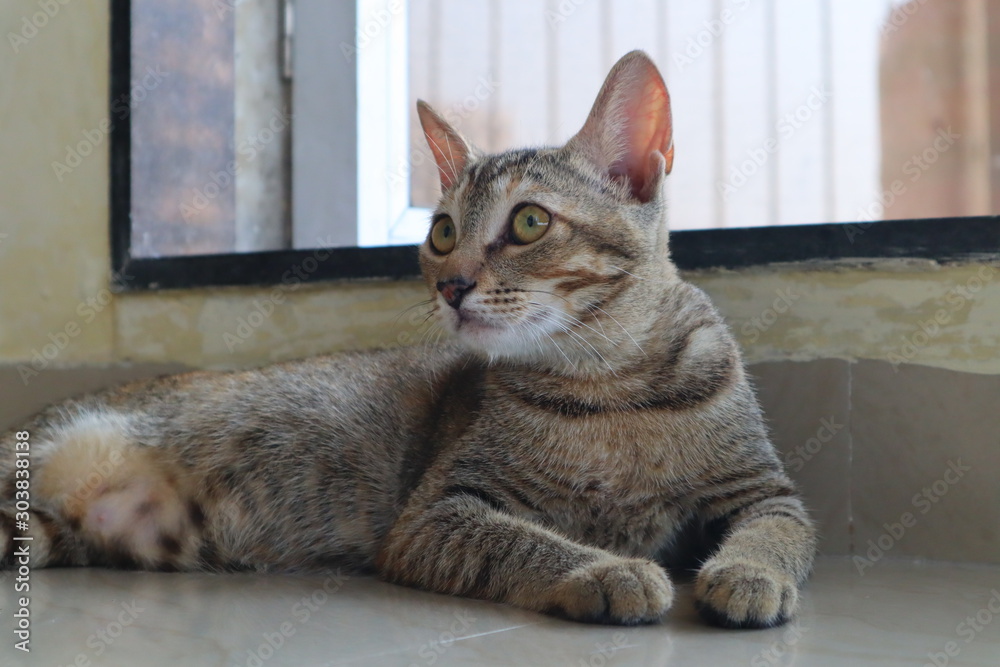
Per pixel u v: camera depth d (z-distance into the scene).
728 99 1.07
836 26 1.06
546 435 0.74
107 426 0.81
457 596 0.70
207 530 0.81
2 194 1.06
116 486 0.80
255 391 0.82
